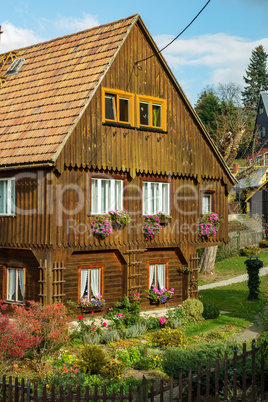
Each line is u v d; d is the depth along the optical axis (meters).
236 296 26.72
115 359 14.77
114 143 19.95
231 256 38.00
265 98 61.88
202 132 23.25
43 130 19.19
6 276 20.36
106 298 20.34
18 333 13.68
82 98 19.06
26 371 13.76
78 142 18.75
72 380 12.55
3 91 23.38
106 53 20.20
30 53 24.55
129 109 20.67
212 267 33.81
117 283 20.67
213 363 11.38
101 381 13.16
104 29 21.69
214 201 23.97
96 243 19.52
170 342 16.42
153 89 21.44
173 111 22.16
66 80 20.67
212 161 23.75
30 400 9.85
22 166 18.52
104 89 19.62
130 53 20.66
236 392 10.22
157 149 21.50
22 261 19.86
